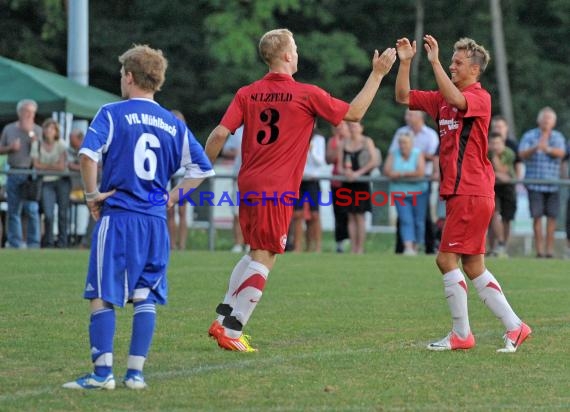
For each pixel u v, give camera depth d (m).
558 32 107.31
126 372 18.09
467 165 21.47
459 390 17.86
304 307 27.17
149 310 17.45
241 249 44.88
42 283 30.92
